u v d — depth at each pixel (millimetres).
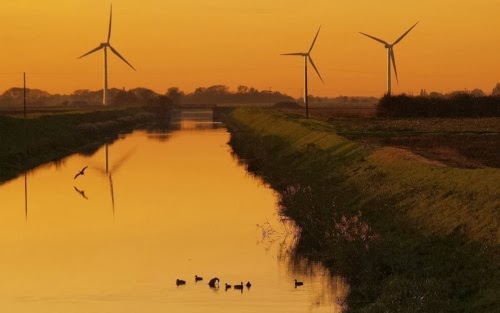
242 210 68625
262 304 41625
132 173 96312
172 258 52031
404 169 61094
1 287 45656
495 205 43375
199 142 143500
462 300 36000
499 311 32938
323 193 64375
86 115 179000
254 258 51469
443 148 89125
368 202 57375
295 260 50625
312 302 41688
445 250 41969
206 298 42844
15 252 54375
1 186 85438
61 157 116812
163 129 191625
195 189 81812
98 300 42938
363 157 74188
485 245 39531
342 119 159625
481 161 75688
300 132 110250
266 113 182750
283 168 90125
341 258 44375
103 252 54062
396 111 172625
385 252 43312
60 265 50625
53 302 42625
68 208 71188
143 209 70125
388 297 37125
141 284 45906
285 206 64625
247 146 121125
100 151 126312
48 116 146750
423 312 34844
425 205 49656
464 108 170125
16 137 115375
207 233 59438
